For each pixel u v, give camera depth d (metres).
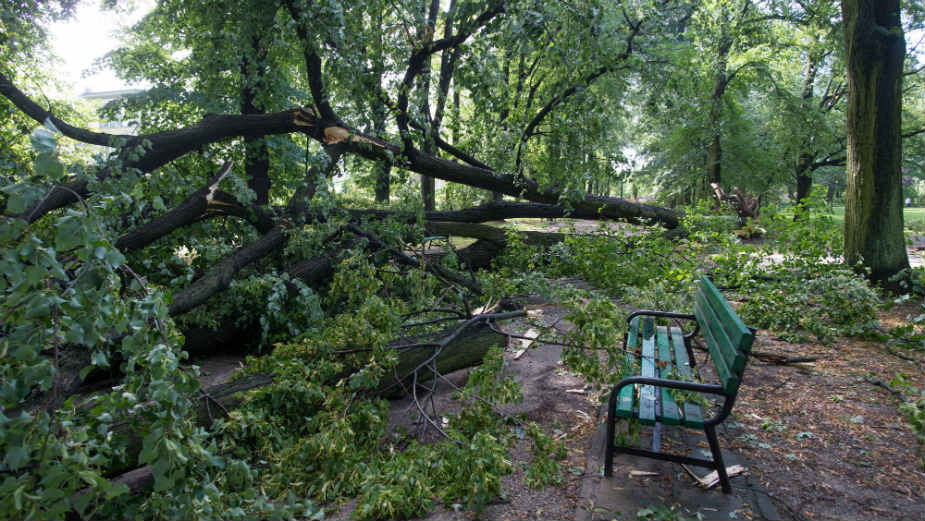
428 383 4.47
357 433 3.32
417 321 5.31
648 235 8.74
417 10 6.92
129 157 4.45
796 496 2.63
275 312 5.25
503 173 8.48
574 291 4.25
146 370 2.31
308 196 6.90
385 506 2.53
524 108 8.65
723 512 2.50
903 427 3.34
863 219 7.22
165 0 10.47
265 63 8.47
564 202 8.29
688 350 4.11
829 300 5.69
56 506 1.74
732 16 17.97
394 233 6.95
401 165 8.00
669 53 14.48
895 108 7.01
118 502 2.45
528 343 5.39
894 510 2.51
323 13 5.81
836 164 21.89
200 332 5.56
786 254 7.23
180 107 10.55
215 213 6.18
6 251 1.80
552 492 2.77
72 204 4.40
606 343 3.39
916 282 6.67
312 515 2.64
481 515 2.60
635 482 2.79
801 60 22.41
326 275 6.41
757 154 20.03
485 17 7.32
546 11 6.73
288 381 3.34
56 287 2.06
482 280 5.66
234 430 3.05
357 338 3.92
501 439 3.33
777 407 3.69
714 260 7.41
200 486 2.29
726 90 20.08
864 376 4.23
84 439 1.88
